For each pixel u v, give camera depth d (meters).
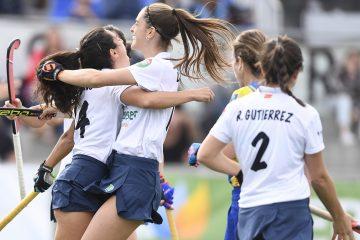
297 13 37.09
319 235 29.62
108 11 36.75
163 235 30.33
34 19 35.19
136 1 36.88
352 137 35.50
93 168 18.03
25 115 18.83
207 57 18.36
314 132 16.30
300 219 16.28
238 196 18.70
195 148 18.55
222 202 30.27
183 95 17.56
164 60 17.89
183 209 30.55
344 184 30.48
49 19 35.59
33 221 30.55
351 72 35.53
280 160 16.27
